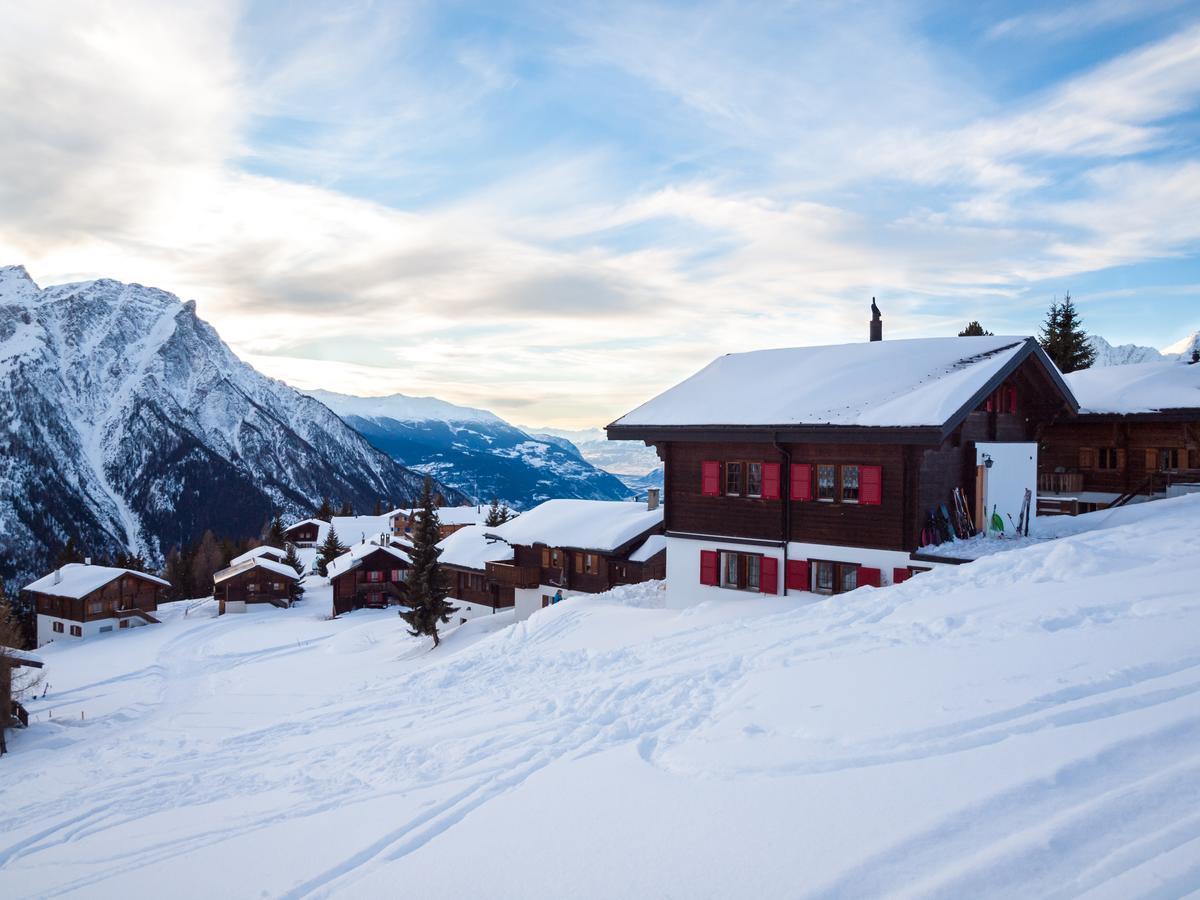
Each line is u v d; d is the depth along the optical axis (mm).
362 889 6551
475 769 9883
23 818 12898
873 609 15164
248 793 11719
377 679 31172
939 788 6359
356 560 69688
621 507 43594
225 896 7180
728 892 5352
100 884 8383
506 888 6047
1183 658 8492
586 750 9766
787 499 25203
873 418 22406
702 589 27406
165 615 80062
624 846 6398
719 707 10469
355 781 10945
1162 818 5238
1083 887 4590
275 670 42781
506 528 45531
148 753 20062
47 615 75438
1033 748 6781
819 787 6859
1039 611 11977
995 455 24828
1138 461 32344
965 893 4762
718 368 30641
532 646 23938
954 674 9461
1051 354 57375
